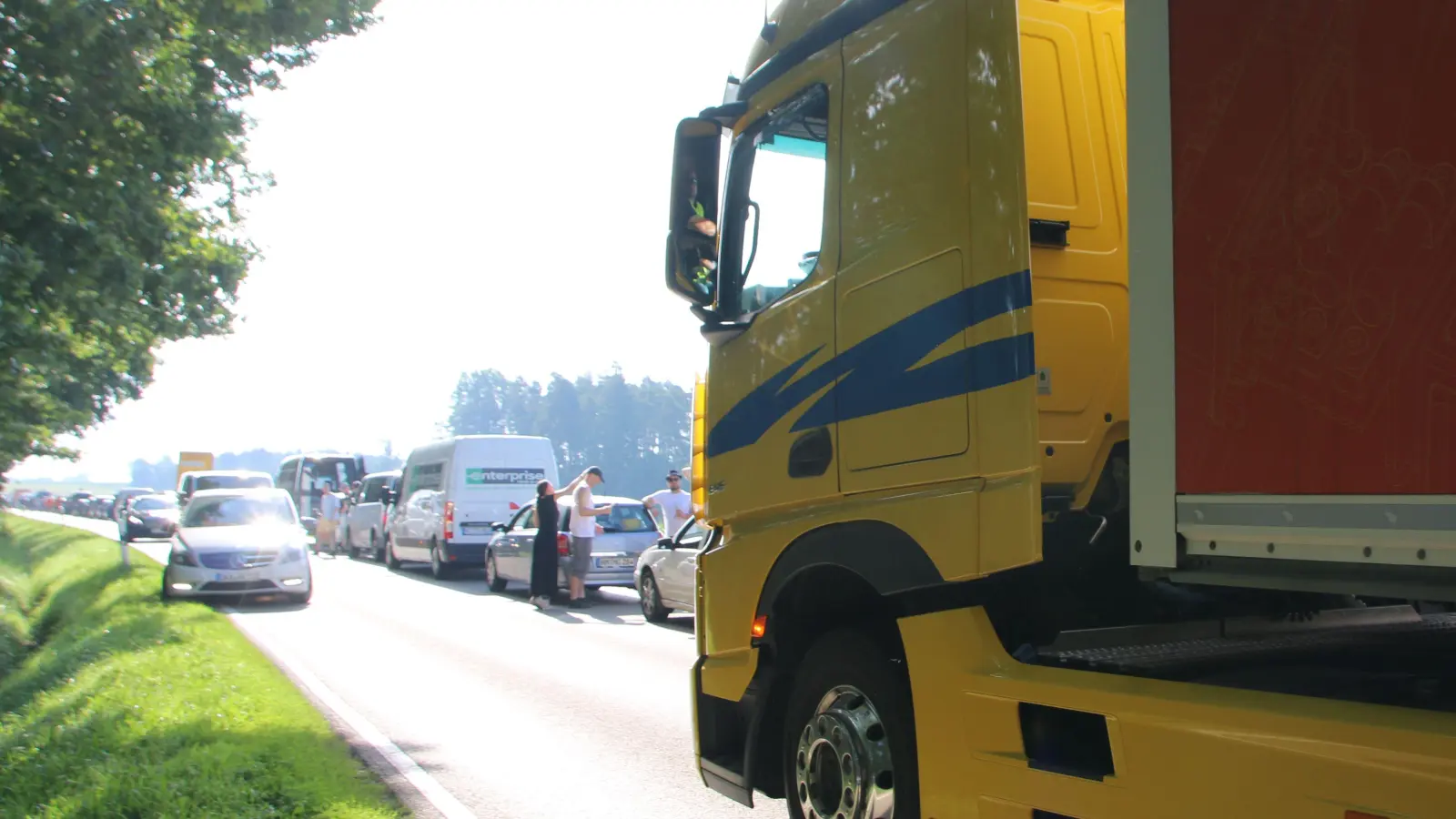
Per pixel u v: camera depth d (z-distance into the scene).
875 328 3.98
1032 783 3.28
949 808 3.60
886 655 4.11
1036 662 3.40
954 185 3.68
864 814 4.07
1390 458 2.42
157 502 48.03
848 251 4.16
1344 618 3.89
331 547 33.59
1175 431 2.92
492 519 23.08
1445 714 2.37
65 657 11.70
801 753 4.47
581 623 14.84
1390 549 2.42
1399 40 2.45
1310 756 2.52
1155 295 2.99
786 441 4.45
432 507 23.80
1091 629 3.70
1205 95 2.89
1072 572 3.93
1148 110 3.04
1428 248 2.37
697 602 5.18
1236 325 2.78
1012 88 3.51
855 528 4.04
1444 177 2.35
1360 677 2.98
